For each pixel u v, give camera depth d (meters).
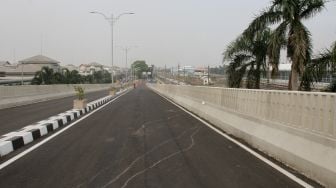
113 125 18.92
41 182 8.28
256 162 10.37
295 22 21.41
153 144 13.15
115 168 9.55
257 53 26.94
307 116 9.79
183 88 36.91
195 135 15.51
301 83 18.45
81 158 10.79
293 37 20.95
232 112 16.89
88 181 8.33
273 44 21.94
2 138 12.81
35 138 14.57
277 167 9.77
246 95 15.37
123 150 11.99
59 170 9.37
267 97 12.87
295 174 9.04
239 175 8.89
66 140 14.16
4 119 21.50
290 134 10.55
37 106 33.16
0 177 8.74
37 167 9.71
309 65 18.08
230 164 10.08
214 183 8.18
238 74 28.28
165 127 18.12
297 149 9.70
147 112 27.06
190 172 9.15
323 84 18.16
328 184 7.98
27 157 11.01
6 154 11.49
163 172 9.12
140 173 9.02
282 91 11.52
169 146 12.76
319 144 8.86
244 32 24.80
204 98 24.86
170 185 8.00
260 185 8.05
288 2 21.30
